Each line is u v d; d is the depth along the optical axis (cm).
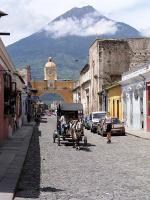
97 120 3981
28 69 7862
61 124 2659
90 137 3325
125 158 1894
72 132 2389
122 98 4884
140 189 1175
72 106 3086
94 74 6338
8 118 3175
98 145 2595
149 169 1550
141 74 3822
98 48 5894
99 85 5909
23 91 5762
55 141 2905
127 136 3372
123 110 4831
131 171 1504
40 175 1442
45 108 15975
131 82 4391
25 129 4419
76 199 1051
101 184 1256
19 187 1223
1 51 2559
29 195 1108
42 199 1056
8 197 1032
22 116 5550
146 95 3825
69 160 1850
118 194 1108
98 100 6094
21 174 1461
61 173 1480
